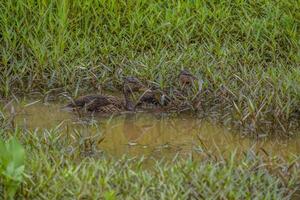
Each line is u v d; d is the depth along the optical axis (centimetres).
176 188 1459
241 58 2328
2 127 1795
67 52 2288
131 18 2477
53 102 2080
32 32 2388
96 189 1438
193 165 1541
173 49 2384
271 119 1930
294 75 2133
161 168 1543
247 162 1609
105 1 2511
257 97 1980
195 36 2456
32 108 2028
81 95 2133
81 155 1697
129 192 1441
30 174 1484
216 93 2078
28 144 1666
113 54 2342
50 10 2402
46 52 2239
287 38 2431
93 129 1895
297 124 1952
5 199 1400
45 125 1903
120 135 1872
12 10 2417
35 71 2195
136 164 1602
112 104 2028
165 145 1817
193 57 2272
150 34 2420
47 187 1442
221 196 1433
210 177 1484
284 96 2003
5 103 2053
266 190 1488
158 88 2112
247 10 2567
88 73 2211
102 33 2427
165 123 1967
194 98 2044
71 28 2425
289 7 2559
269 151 1798
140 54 2328
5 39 2309
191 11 2538
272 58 2362
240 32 2470
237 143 1842
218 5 2553
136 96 2086
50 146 1656
